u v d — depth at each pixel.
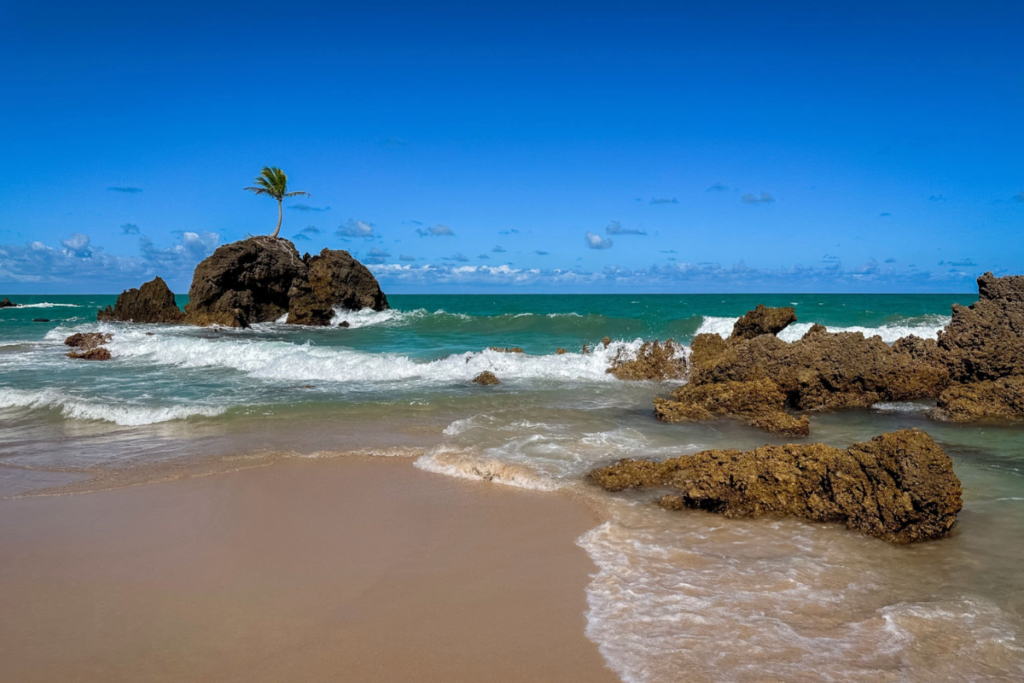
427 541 5.96
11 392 13.09
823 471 6.69
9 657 4.11
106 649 4.20
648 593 4.89
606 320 32.88
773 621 4.46
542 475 7.82
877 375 12.71
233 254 35.78
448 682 3.82
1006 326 12.76
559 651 4.13
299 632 4.39
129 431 10.48
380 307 41.09
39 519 6.58
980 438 9.78
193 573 5.31
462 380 15.75
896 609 4.61
